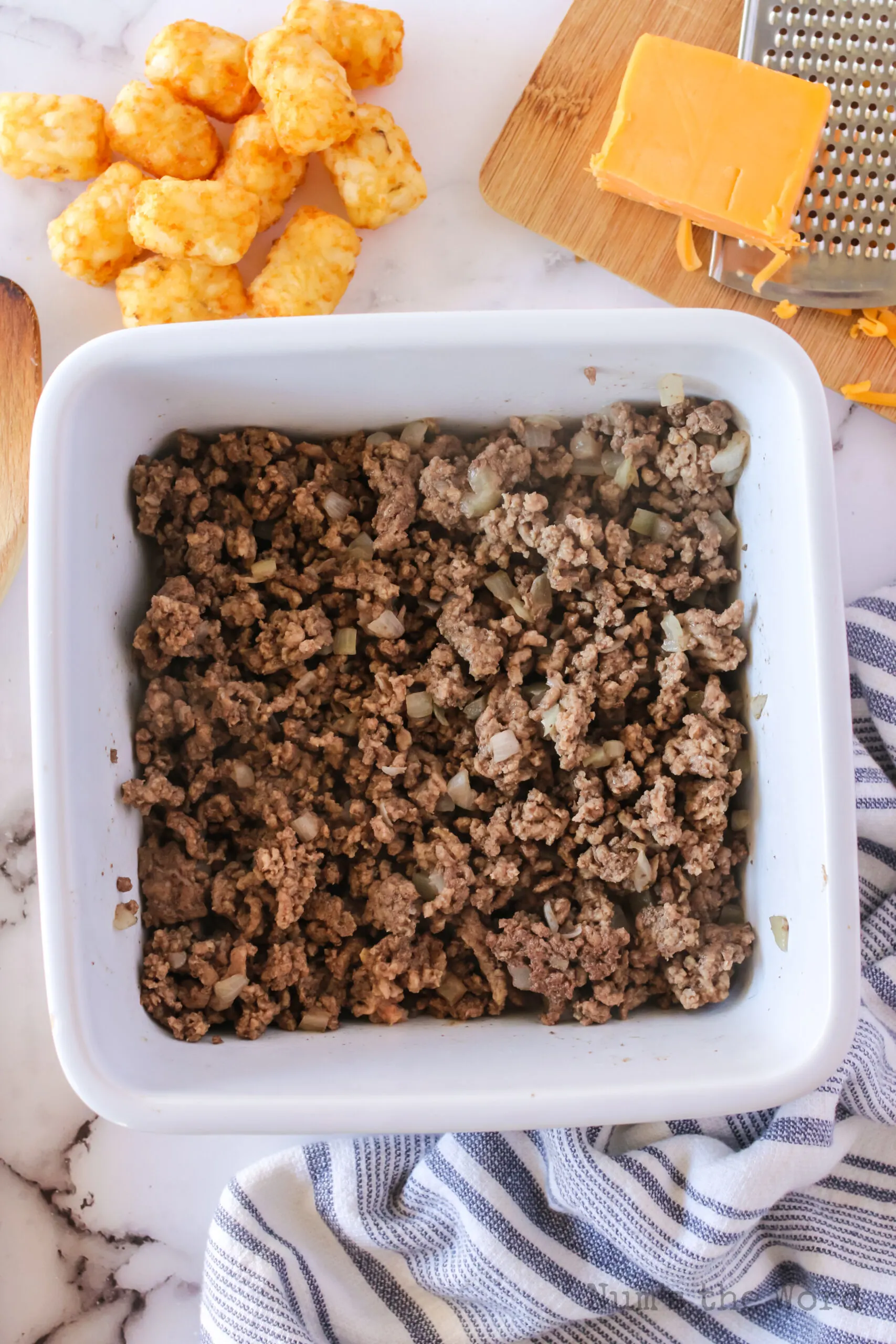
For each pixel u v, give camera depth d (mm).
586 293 643
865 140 616
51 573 533
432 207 642
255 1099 527
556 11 641
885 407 638
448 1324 612
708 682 584
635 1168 599
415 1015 580
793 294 626
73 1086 525
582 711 570
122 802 561
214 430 583
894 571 648
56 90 641
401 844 579
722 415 571
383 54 620
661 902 573
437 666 582
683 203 604
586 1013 568
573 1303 603
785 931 557
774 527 560
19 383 628
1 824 639
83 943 533
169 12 639
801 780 547
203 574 578
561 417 588
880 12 614
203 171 629
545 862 577
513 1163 607
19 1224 634
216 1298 604
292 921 565
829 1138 598
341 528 584
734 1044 551
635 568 580
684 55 599
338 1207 605
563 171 631
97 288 640
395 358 549
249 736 576
